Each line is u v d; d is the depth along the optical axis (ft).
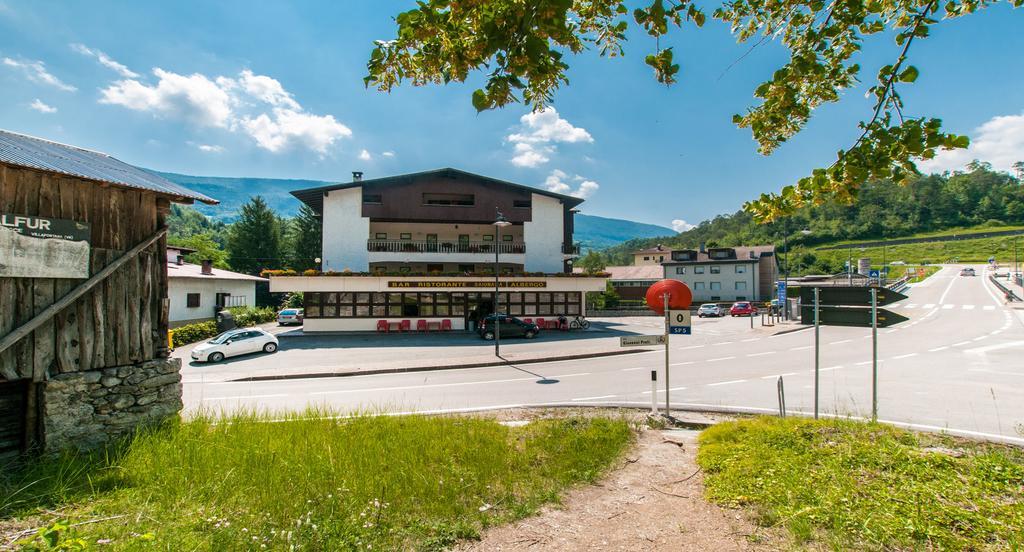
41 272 20.54
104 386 22.54
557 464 20.08
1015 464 17.74
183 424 24.53
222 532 13.04
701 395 39.45
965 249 337.31
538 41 7.22
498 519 15.21
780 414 29.40
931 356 58.65
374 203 113.80
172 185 27.12
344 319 98.84
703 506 16.01
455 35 7.92
